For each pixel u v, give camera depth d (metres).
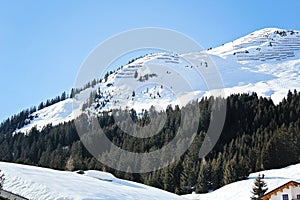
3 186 28.12
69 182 31.84
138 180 68.75
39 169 35.88
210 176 66.62
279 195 42.66
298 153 71.81
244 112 88.19
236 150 76.25
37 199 26.55
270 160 71.06
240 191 53.91
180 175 67.88
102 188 32.38
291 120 85.50
